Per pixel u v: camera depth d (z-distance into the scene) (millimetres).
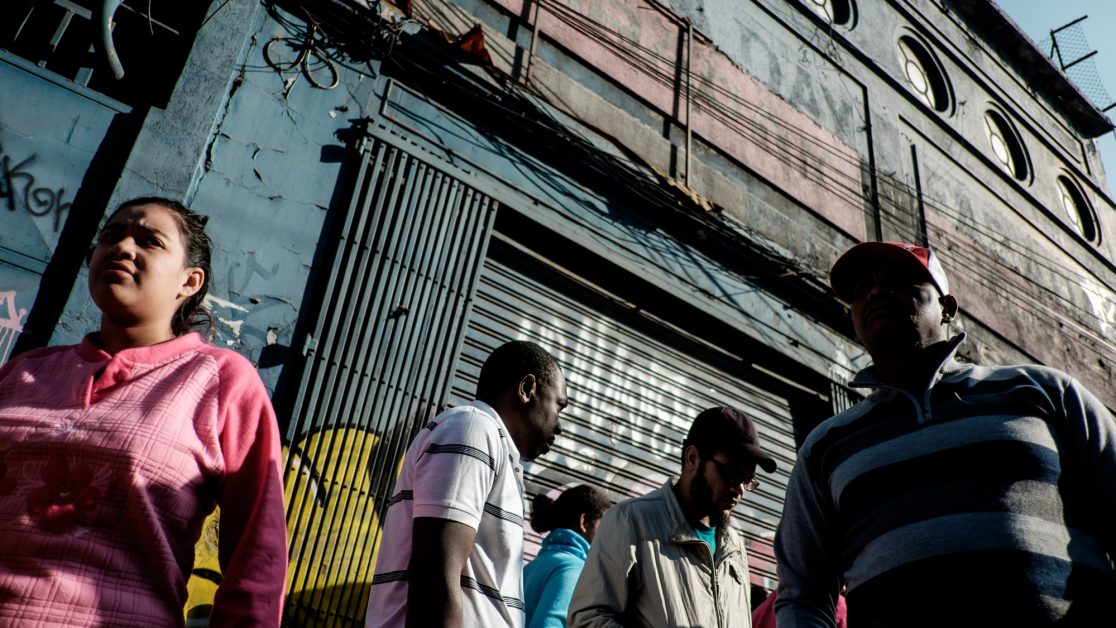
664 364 5914
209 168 4047
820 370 6766
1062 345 9664
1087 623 1589
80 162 3713
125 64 4188
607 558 2650
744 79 7461
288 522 3691
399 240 4539
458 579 1662
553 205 5465
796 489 2199
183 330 1809
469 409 2002
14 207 3496
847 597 1902
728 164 6934
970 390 1925
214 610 1427
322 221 4328
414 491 1814
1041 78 11953
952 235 8891
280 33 4559
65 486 1371
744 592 2893
